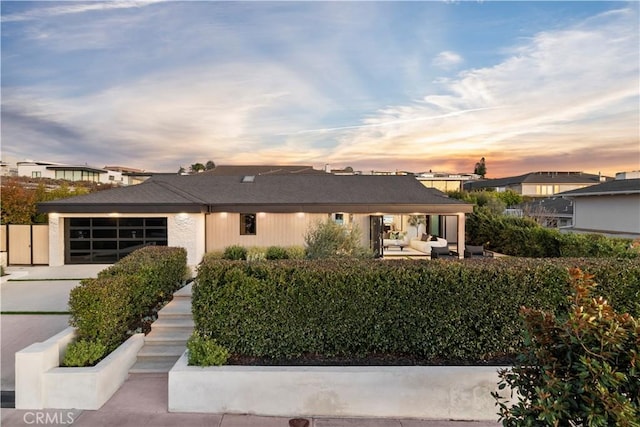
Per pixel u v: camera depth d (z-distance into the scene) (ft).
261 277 16.29
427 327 15.81
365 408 14.53
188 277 31.91
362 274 15.92
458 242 57.16
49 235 49.55
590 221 73.77
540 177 137.49
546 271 15.65
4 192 59.67
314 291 15.93
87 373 14.93
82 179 146.10
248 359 16.08
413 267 16.30
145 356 19.08
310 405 14.55
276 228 56.18
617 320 8.07
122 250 50.83
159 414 14.52
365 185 66.64
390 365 15.48
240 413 14.60
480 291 15.64
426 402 14.52
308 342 16.02
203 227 53.93
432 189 72.08
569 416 7.65
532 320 8.99
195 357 15.26
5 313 27.20
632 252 29.50
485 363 15.65
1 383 16.84
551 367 8.18
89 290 16.97
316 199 57.26
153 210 49.11
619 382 7.36
